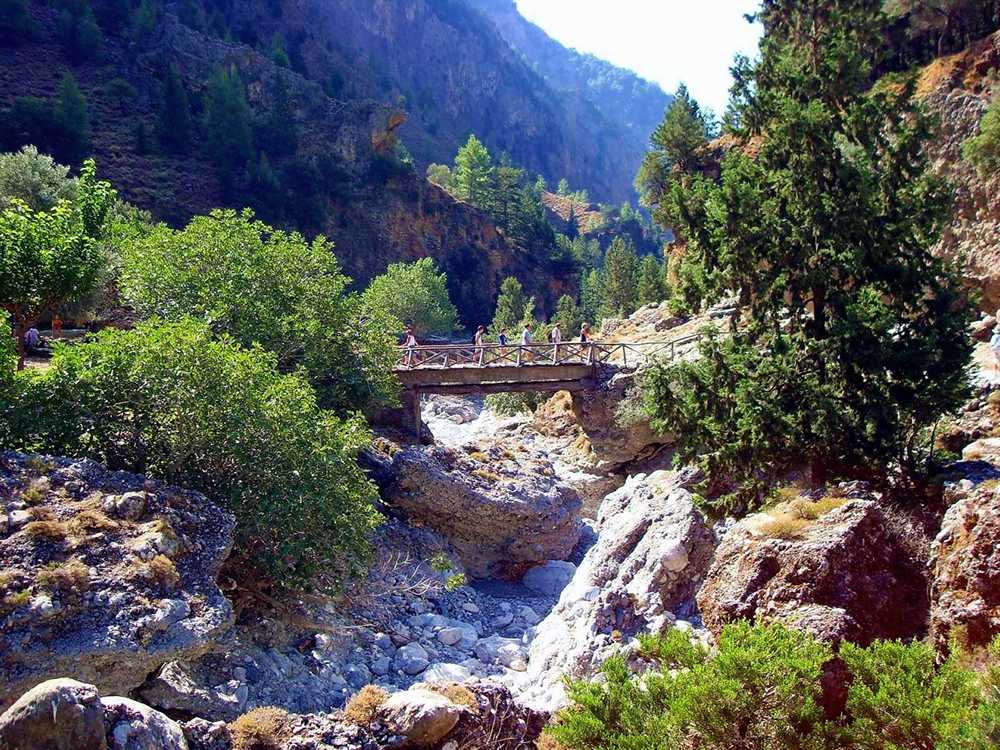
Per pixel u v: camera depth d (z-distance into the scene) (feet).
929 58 131.34
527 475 89.81
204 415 52.29
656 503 57.98
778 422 47.67
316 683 50.90
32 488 43.24
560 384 108.58
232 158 365.61
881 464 45.44
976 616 29.50
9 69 364.58
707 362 54.08
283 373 83.82
